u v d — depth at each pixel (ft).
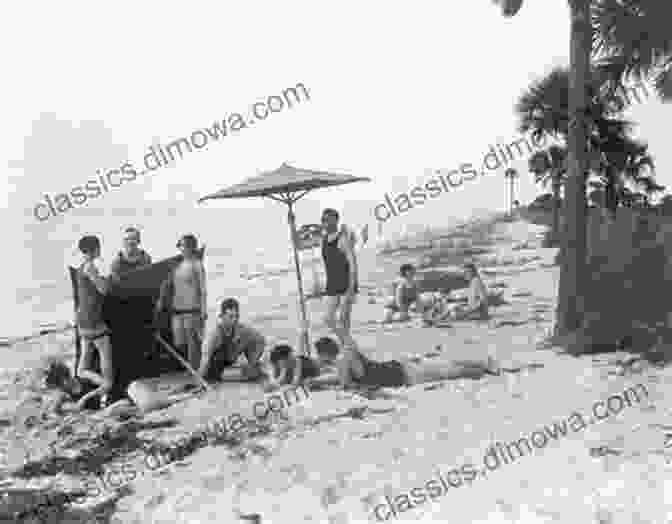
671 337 23.31
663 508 11.76
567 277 26.55
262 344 24.20
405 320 34.58
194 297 23.86
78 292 22.49
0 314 50.65
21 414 21.29
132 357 23.24
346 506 12.98
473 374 22.11
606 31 26.32
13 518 13.50
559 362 22.86
